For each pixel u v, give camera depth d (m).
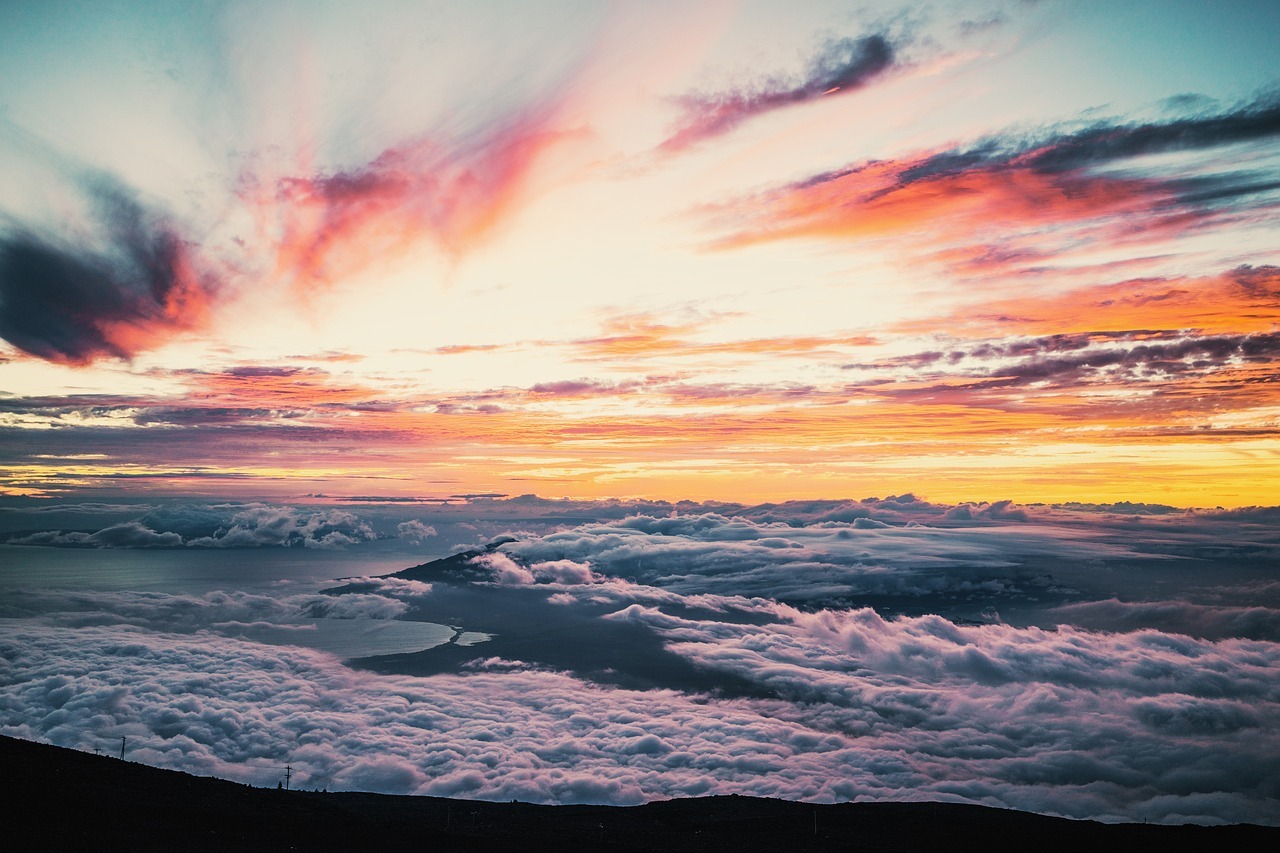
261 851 46.69
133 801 52.62
